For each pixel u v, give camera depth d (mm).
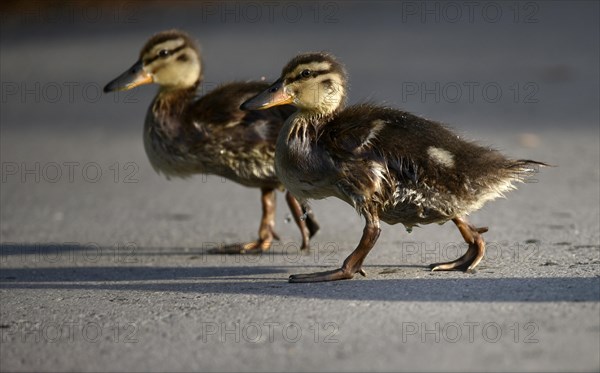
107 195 17484
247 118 12469
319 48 31688
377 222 10156
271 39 34500
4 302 10258
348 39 33656
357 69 27656
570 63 27000
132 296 10172
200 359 7797
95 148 21891
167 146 13039
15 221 15641
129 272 11805
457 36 33031
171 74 13477
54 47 36219
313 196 10727
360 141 10141
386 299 9031
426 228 13453
